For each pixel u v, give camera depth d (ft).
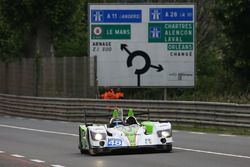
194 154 177.27
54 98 366.84
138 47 379.55
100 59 379.14
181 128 285.02
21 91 450.30
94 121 341.00
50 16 465.47
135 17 379.55
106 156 176.96
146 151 185.88
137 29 379.14
